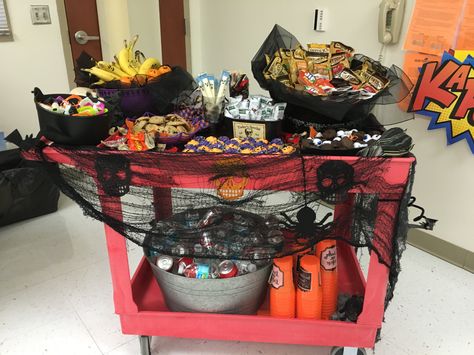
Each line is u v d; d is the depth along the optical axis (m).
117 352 1.57
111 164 1.20
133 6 3.00
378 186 1.18
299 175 1.19
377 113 1.58
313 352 1.56
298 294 1.40
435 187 2.05
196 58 3.36
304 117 1.41
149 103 1.48
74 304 1.79
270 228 1.36
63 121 1.18
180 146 1.33
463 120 1.85
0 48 2.48
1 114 2.60
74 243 2.23
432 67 1.88
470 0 1.70
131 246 2.15
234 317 1.40
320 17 2.32
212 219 1.41
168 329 1.45
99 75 1.52
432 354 1.55
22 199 2.37
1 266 2.03
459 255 2.04
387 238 1.25
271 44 1.57
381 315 1.36
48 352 1.56
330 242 1.41
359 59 1.52
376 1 2.05
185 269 1.42
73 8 2.79
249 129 1.34
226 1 2.93
